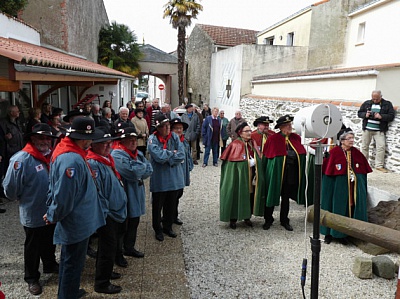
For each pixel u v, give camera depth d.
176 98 25.16
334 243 4.99
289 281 3.90
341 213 4.83
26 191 3.41
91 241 4.66
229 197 5.21
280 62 16.33
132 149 3.95
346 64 14.85
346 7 15.08
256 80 15.70
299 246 4.80
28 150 3.50
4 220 5.32
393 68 8.71
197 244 4.80
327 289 3.78
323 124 2.84
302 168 5.30
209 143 9.71
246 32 23.28
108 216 3.33
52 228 3.75
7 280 3.72
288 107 12.08
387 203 5.40
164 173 4.67
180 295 3.56
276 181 5.19
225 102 18.44
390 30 11.84
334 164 4.80
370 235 3.01
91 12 16.92
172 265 4.16
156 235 4.88
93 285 3.68
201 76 22.86
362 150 8.13
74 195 2.83
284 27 18.36
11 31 8.86
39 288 3.50
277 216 6.04
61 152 2.88
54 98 11.34
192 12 19.09
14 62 3.96
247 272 4.08
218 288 3.73
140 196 4.10
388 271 4.00
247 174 5.21
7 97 7.50
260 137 6.12
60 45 12.84
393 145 7.66
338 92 10.27
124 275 3.91
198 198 6.93
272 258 4.44
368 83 8.95
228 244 4.82
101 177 3.32
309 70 15.41
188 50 25.78
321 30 15.70
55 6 12.60
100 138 3.09
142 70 23.92
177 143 4.81
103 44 19.38
